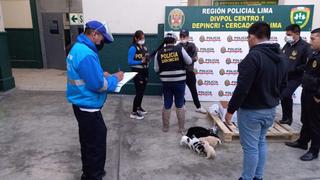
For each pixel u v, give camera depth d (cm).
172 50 394
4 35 644
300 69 412
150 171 326
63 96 625
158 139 410
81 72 250
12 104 568
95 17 595
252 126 260
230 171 327
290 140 399
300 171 326
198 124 468
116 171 325
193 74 506
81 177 302
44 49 924
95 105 266
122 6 589
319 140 344
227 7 557
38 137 416
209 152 350
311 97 334
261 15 557
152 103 577
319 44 323
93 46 259
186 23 568
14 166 337
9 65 670
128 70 620
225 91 588
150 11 588
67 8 870
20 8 891
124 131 438
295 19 555
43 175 318
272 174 320
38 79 782
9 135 422
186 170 329
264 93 249
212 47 574
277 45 255
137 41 468
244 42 568
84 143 280
